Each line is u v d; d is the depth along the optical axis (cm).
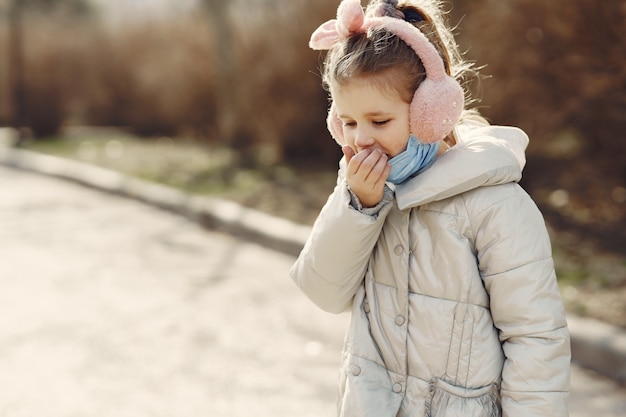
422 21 160
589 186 652
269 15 961
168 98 1323
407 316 154
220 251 564
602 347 327
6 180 944
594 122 602
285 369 339
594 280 418
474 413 147
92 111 1578
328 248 155
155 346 366
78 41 1530
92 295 450
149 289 462
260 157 985
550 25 566
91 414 295
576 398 300
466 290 149
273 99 950
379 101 145
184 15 1270
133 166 952
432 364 151
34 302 436
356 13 147
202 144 1231
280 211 645
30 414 295
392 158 151
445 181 147
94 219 689
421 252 154
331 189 755
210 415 295
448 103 144
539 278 146
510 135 165
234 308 425
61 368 339
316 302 166
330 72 150
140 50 1466
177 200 725
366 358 157
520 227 148
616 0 523
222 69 1009
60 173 958
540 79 586
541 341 144
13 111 1491
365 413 150
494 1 610
